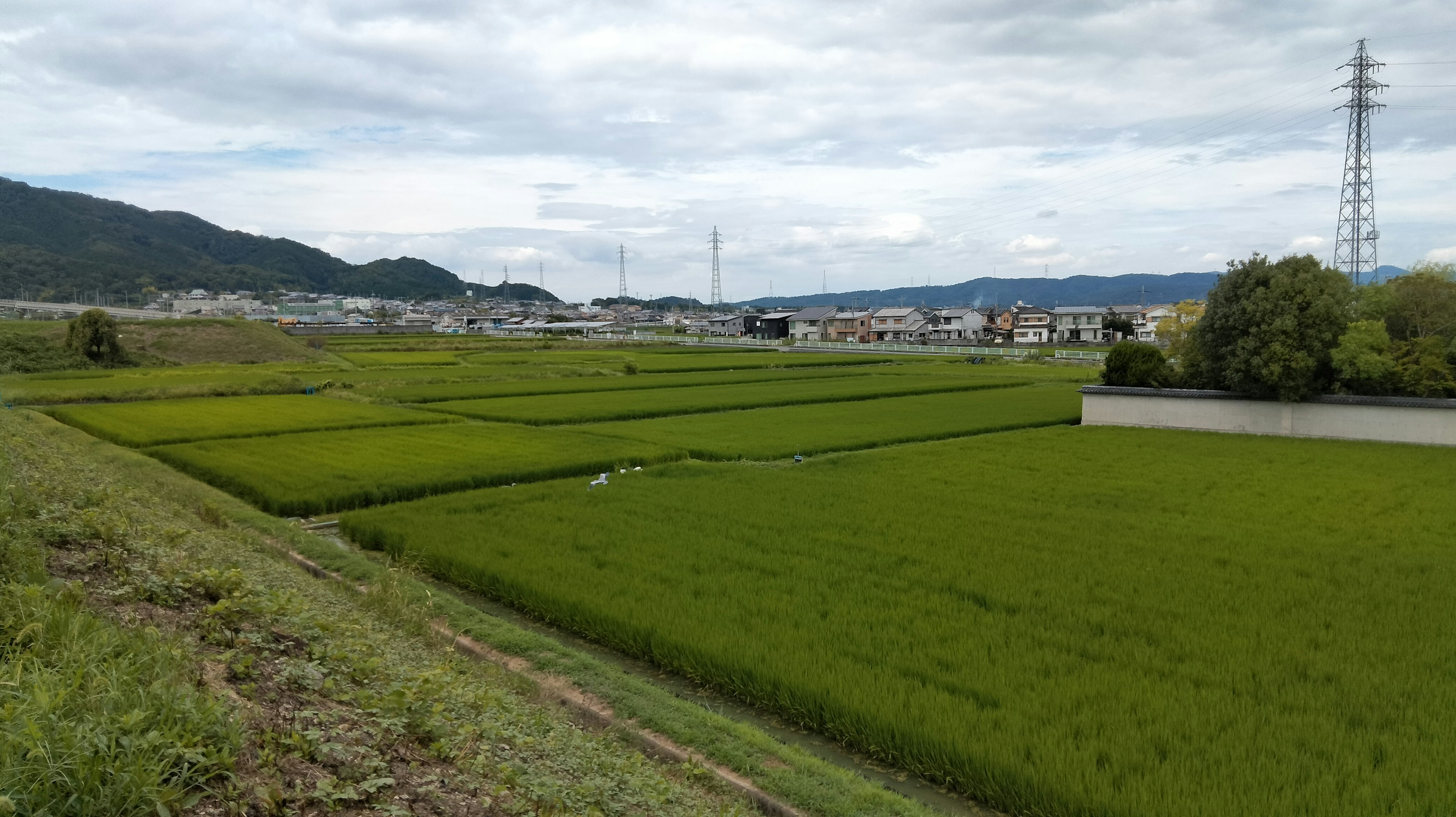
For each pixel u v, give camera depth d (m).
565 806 5.69
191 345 80.38
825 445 29.27
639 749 8.06
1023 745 7.76
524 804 5.44
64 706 4.55
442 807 5.12
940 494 20.53
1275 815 6.65
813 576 13.41
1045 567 13.92
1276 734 7.98
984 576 13.41
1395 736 7.93
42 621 5.52
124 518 9.96
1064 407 42.84
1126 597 12.31
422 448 28.34
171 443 29.84
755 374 64.81
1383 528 16.91
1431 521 17.47
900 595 12.34
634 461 26.06
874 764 8.20
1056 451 28.25
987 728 8.07
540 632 11.92
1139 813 6.68
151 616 6.88
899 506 18.95
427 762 5.69
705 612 11.58
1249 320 32.62
